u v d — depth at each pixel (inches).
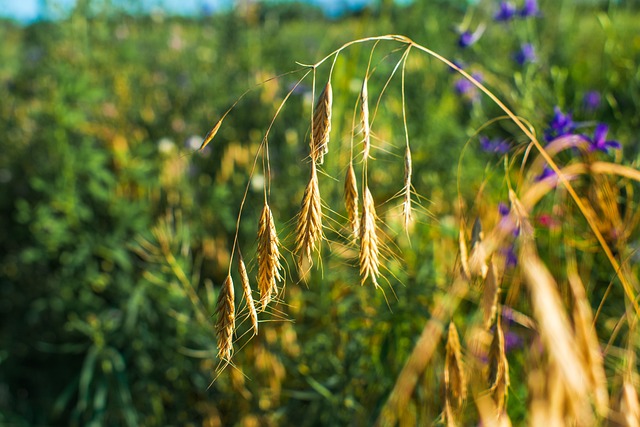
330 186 122.7
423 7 187.6
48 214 153.2
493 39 165.9
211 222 146.7
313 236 45.8
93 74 210.2
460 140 144.5
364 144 46.1
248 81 198.5
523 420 79.7
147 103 199.6
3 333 148.8
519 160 117.0
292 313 112.0
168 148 167.5
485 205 90.5
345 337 103.0
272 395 107.0
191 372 120.5
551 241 78.0
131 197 159.2
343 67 130.8
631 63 120.4
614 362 77.7
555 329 38.8
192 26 265.3
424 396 83.5
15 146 173.2
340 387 100.0
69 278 143.8
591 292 93.0
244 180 154.6
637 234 86.6
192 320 117.0
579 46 169.0
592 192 73.9
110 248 143.1
